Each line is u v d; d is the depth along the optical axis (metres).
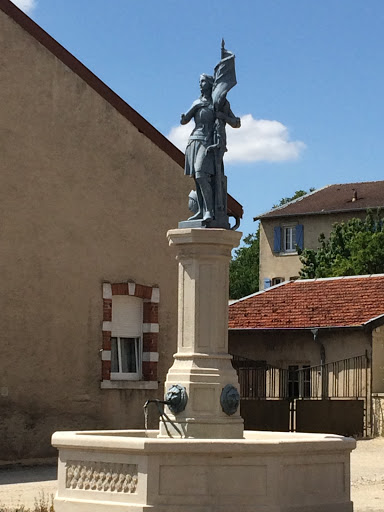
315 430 27.31
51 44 22.61
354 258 47.66
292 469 12.34
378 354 28.23
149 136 24.50
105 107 23.62
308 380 29.45
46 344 22.06
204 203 14.27
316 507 12.48
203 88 14.54
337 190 59.50
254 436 14.49
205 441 11.89
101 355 23.03
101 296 23.17
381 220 51.25
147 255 24.25
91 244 23.08
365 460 21.84
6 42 21.84
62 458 12.72
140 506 11.78
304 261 51.56
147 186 24.39
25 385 21.64
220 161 14.30
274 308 31.59
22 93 22.02
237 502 11.95
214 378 13.55
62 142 22.67
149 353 24.06
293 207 57.97
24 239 21.81
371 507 14.76
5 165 21.58
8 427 21.31
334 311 30.02
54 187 22.45
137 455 11.94
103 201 23.39
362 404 27.34
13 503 14.98
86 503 12.28
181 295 13.97
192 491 11.88
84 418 22.61
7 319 21.42
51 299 22.22
